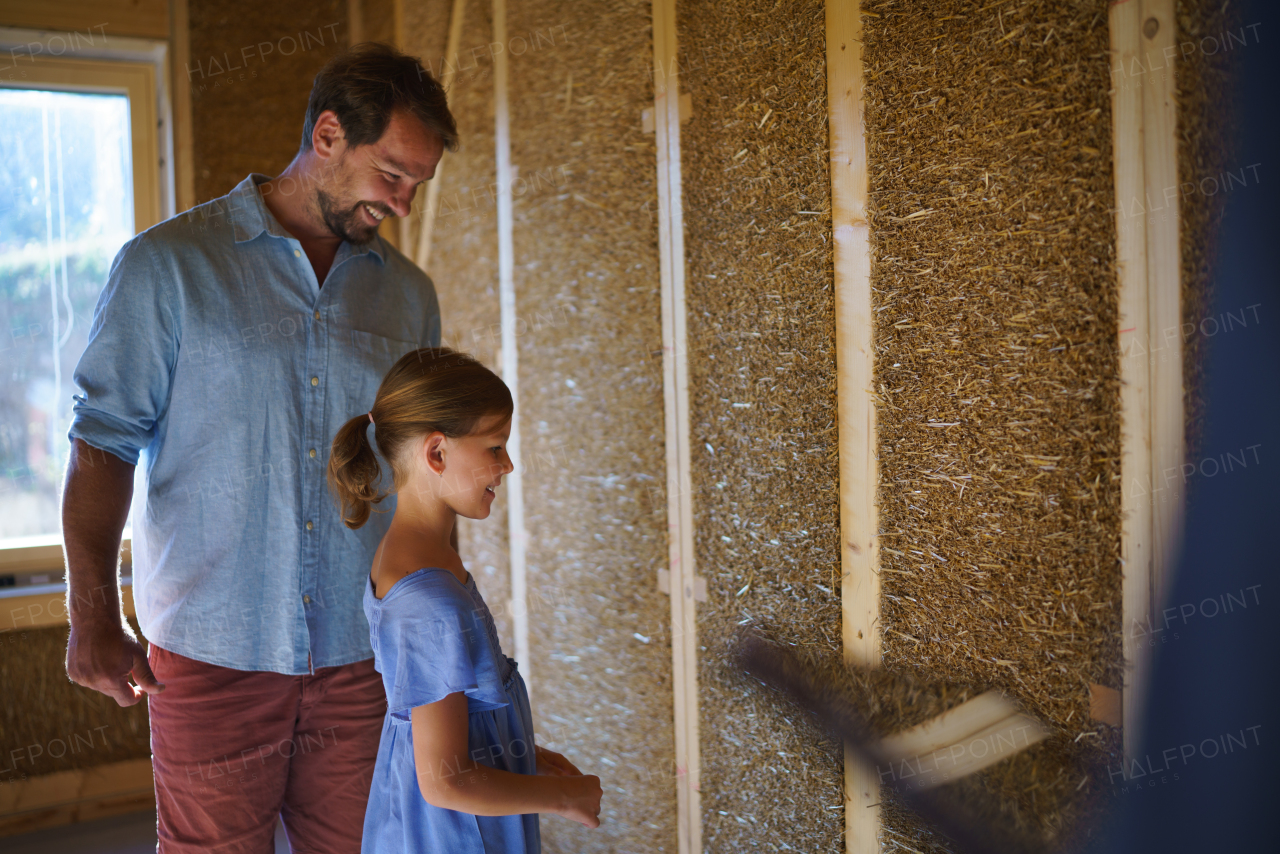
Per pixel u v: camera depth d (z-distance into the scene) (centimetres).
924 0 123
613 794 197
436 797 99
